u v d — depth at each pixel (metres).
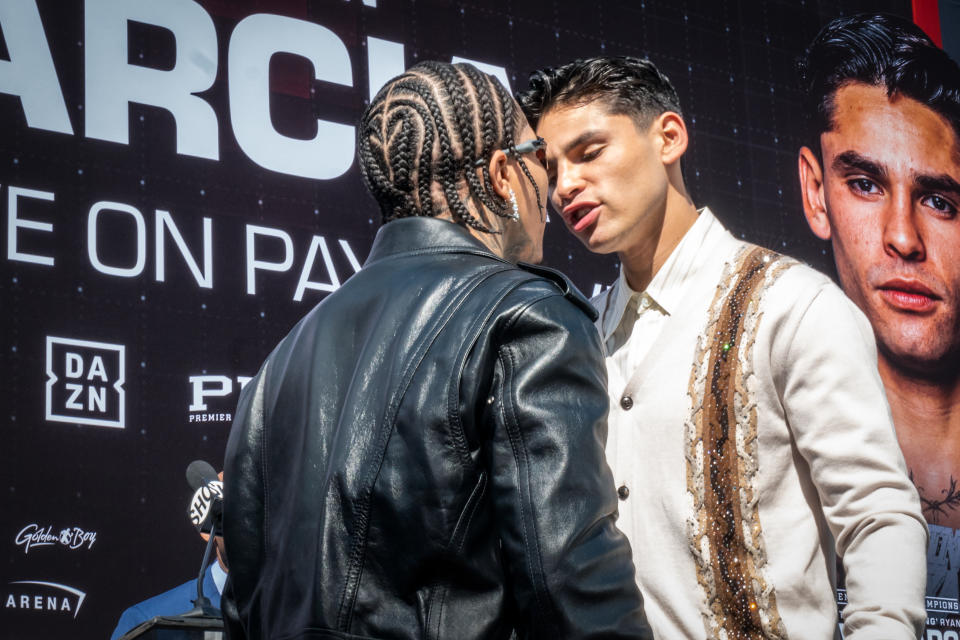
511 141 1.05
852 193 4.07
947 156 4.17
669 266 1.45
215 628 1.53
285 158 3.34
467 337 0.90
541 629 0.83
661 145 1.47
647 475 1.35
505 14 3.78
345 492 0.89
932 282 4.04
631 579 0.86
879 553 1.17
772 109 4.07
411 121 1.03
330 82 3.47
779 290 1.33
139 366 2.99
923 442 3.86
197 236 3.15
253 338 3.17
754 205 3.95
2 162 2.95
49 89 3.05
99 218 3.03
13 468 2.78
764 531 1.28
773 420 1.30
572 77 1.45
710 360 1.34
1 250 2.89
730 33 4.09
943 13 4.51
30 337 2.87
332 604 0.87
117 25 3.18
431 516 0.86
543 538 0.83
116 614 2.82
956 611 3.71
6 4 3.05
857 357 1.26
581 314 0.94
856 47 4.20
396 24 3.60
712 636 1.27
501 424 0.87
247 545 0.98
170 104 3.21
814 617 1.27
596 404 0.90
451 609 0.86
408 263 1.00
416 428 0.88
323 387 0.97
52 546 2.78
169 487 2.96
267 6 3.42
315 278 3.31
